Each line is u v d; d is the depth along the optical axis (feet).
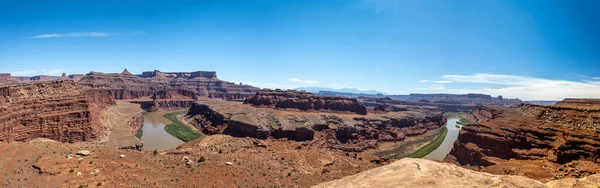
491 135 378.73
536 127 376.27
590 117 361.51
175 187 185.57
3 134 329.52
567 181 79.05
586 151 281.33
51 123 390.83
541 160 309.63
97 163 200.03
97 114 527.81
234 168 230.68
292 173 244.01
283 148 359.66
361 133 544.21
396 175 97.04
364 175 101.60
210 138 363.35
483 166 345.51
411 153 485.56
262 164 254.68
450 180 89.45
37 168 182.39
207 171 217.77
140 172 197.88
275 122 554.46
